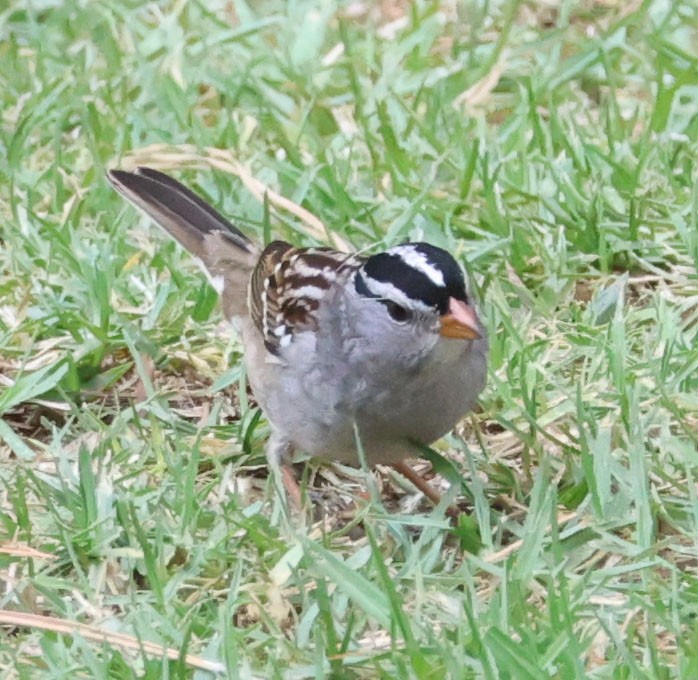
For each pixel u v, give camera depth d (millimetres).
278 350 8867
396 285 8305
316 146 13234
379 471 9648
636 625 7816
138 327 10719
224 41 14805
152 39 14898
